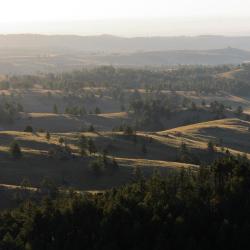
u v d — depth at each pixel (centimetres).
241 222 12525
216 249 11781
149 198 13750
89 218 13112
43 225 13262
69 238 12406
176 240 11775
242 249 11744
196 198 13550
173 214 12875
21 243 12706
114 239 12175
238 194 13512
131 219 12775
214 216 12812
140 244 11900
